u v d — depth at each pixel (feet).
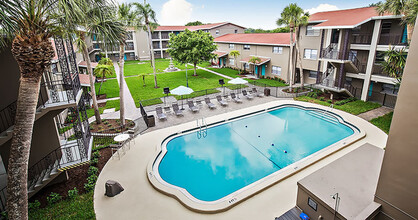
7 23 18.76
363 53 75.25
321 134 54.54
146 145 48.67
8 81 31.40
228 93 87.40
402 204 21.04
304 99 77.30
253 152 47.44
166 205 31.60
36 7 19.72
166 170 41.91
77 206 31.14
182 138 54.03
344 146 45.29
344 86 76.89
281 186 35.06
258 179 38.88
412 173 19.72
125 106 75.31
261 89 92.32
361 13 74.28
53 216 29.40
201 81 108.99
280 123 61.62
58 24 22.94
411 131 19.04
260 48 114.42
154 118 59.11
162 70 144.56
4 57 30.68
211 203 31.58
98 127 58.08
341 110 65.51
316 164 40.42
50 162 36.40
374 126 54.29
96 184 35.91
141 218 29.27
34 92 20.86
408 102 18.78
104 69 87.35
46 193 34.35
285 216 27.12
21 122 20.66
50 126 35.55
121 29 44.39
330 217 23.47
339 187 25.67
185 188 37.06
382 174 21.95
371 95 75.92
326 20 80.53
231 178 39.40
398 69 53.01
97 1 23.38
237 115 65.16
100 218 29.22
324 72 84.07
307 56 93.09
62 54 32.78
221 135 55.26
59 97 35.96
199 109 71.26
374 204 22.94
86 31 42.73
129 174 38.55
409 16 47.85
